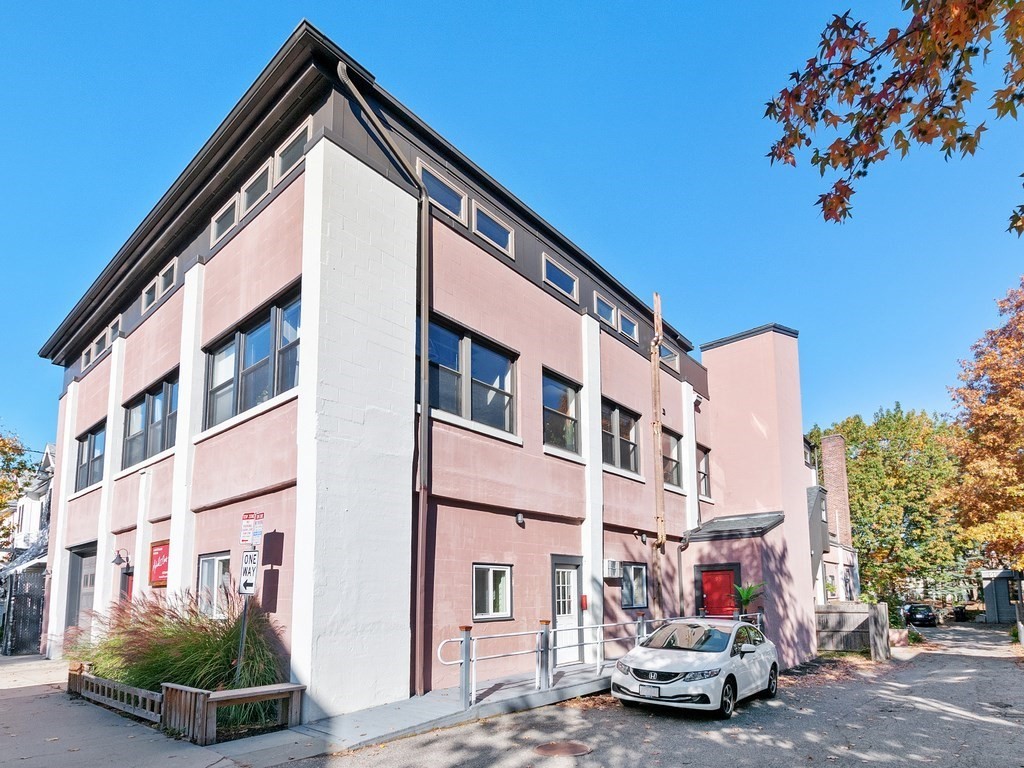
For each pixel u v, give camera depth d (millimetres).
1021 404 22688
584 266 17656
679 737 9305
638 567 17562
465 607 12086
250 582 9031
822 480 41031
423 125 12883
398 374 11078
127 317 18156
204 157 13367
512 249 14906
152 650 9602
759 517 20344
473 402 13133
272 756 7551
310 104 11703
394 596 10266
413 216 11953
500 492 13148
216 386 13156
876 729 10219
